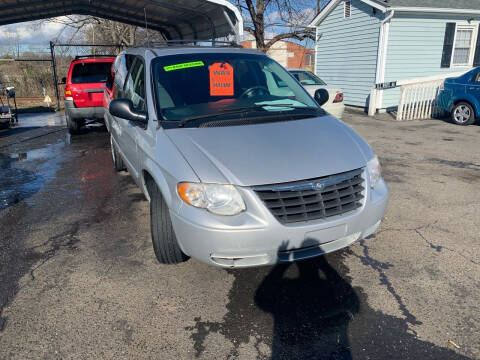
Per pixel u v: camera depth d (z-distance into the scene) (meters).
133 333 2.62
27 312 2.84
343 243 2.95
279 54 29.14
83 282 3.21
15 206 4.98
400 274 3.27
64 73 23.31
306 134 3.15
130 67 4.72
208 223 2.64
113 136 5.79
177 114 3.50
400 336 2.56
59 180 6.08
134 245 3.85
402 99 11.54
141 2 9.16
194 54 4.13
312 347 2.48
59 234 4.12
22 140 9.45
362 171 2.97
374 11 13.35
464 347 2.46
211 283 3.17
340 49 15.40
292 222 2.68
